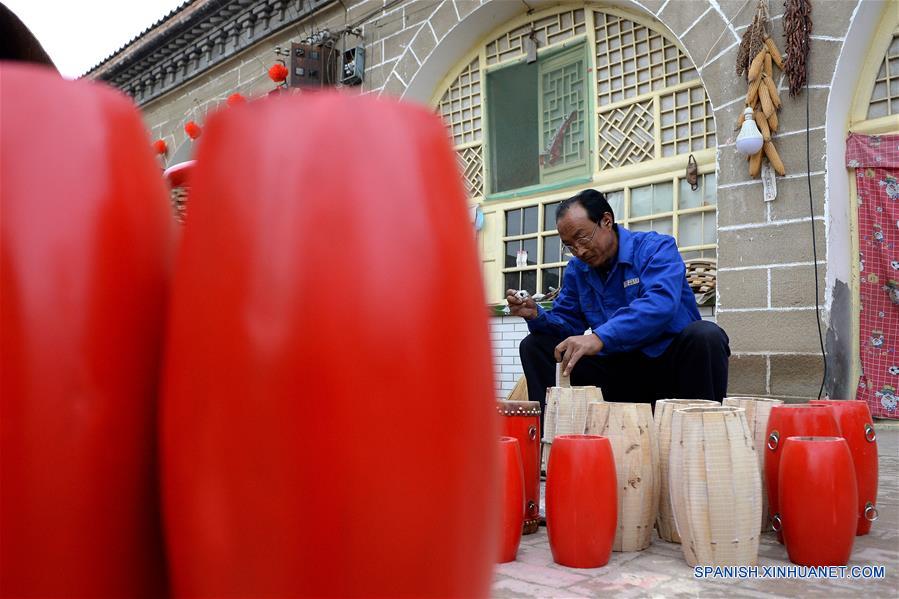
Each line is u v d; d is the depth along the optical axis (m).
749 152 3.94
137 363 0.43
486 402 0.43
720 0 4.21
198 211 0.41
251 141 0.41
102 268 0.41
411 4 6.00
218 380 0.39
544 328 2.75
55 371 0.39
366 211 0.40
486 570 0.44
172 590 0.42
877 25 3.87
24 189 0.40
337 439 0.38
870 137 3.90
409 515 0.39
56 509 0.39
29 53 0.64
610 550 1.61
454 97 6.04
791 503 1.58
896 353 3.88
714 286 4.26
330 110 0.41
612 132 5.01
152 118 9.03
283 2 6.97
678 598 1.37
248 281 0.39
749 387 3.96
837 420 1.83
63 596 0.40
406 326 0.39
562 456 1.61
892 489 2.42
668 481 1.68
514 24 5.58
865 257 3.94
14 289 0.39
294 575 0.38
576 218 2.56
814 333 3.78
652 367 2.54
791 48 3.87
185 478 0.39
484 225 5.77
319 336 0.38
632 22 4.89
